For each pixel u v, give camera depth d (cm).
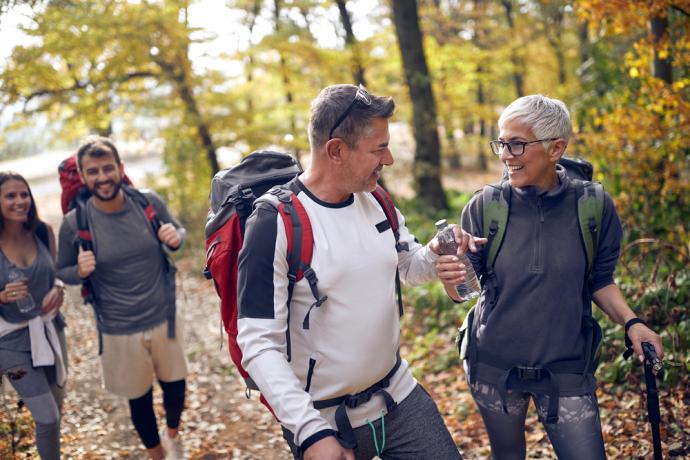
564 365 223
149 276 365
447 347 544
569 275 222
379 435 207
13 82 978
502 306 230
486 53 1616
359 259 193
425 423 214
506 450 246
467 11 2123
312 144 194
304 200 194
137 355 367
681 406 343
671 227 486
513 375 230
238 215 204
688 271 426
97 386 547
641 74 496
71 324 766
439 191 1351
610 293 232
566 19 1831
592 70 764
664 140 476
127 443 440
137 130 1300
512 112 222
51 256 355
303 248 188
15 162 3456
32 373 323
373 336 197
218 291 209
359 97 185
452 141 1614
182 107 1208
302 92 1472
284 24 1364
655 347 217
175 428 405
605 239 228
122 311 362
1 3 885
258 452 418
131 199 362
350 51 1395
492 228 229
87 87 1102
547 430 228
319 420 174
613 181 527
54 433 325
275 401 176
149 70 1191
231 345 207
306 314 193
